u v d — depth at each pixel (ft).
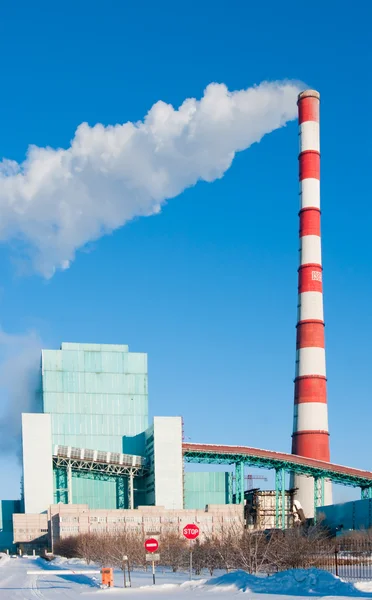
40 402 622.95
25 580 230.48
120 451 608.19
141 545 315.99
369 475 554.05
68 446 557.33
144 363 627.87
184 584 181.78
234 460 561.02
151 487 561.84
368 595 138.31
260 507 542.98
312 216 588.50
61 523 498.28
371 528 403.34
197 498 579.07
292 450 579.89
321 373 573.74
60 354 613.93
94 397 613.11
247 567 221.25
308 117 597.52
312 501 569.23
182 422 560.20
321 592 147.43
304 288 582.35
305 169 593.83
